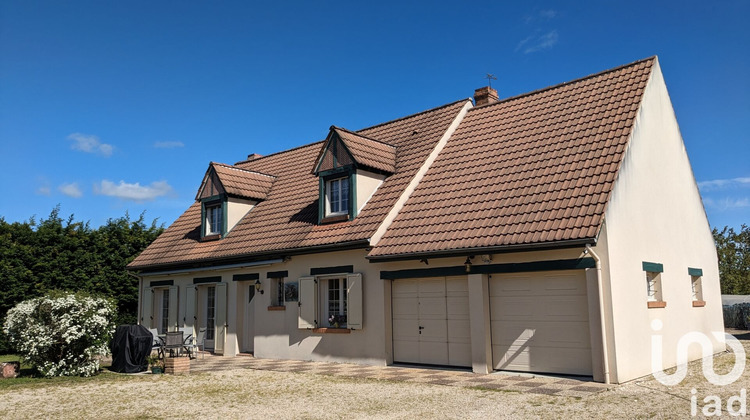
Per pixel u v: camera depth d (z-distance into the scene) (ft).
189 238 68.80
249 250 56.95
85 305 46.65
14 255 66.44
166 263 65.67
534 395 32.73
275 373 44.83
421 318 46.26
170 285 67.62
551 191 41.47
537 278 40.37
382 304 47.44
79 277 70.95
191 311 63.72
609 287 36.47
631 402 30.42
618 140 42.70
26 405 33.91
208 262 62.08
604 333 36.24
